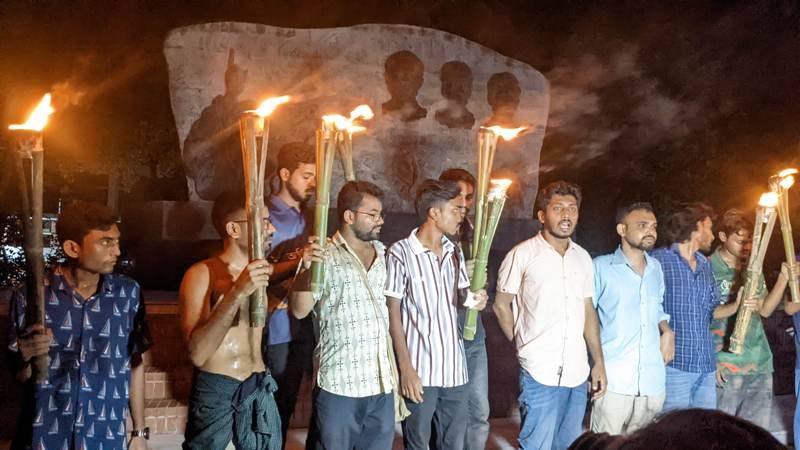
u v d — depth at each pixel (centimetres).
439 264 483
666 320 538
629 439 121
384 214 952
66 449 355
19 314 354
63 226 364
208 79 902
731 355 596
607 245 1449
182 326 402
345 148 501
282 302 483
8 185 1141
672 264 545
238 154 905
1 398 602
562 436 508
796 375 581
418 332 473
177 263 920
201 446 398
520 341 505
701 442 113
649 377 514
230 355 402
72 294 364
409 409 471
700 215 551
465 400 487
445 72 993
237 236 412
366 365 437
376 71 963
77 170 1260
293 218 523
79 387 359
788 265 572
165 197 1331
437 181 488
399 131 970
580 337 501
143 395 399
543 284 498
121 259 1067
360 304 438
